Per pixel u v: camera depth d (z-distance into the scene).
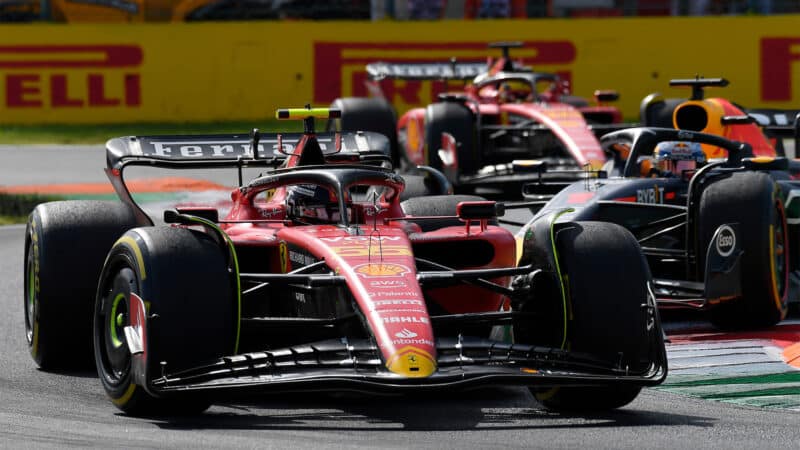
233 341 21.72
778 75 90.94
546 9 97.25
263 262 26.14
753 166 32.28
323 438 20.06
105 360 23.16
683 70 91.38
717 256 31.00
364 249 23.03
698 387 25.28
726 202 31.17
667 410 23.09
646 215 34.56
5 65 90.81
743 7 97.06
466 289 25.81
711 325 32.62
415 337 20.42
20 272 41.94
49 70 90.88
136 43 91.12
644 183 34.72
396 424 21.39
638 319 22.06
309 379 19.78
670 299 31.78
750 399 24.08
